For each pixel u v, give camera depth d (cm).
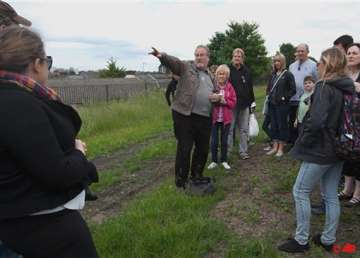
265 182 579
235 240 402
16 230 196
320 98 348
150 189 595
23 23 269
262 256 370
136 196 566
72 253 208
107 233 407
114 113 1353
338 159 359
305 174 367
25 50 199
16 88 193
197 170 589
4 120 184
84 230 214
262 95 2812
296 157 371
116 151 927
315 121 344
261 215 470
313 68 711
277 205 494
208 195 526
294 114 738
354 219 452
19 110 186
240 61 721
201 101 555
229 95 652
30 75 206
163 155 820
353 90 356
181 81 555
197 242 391
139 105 1523
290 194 529
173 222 434
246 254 373
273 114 724
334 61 352
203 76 568
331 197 379
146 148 885
